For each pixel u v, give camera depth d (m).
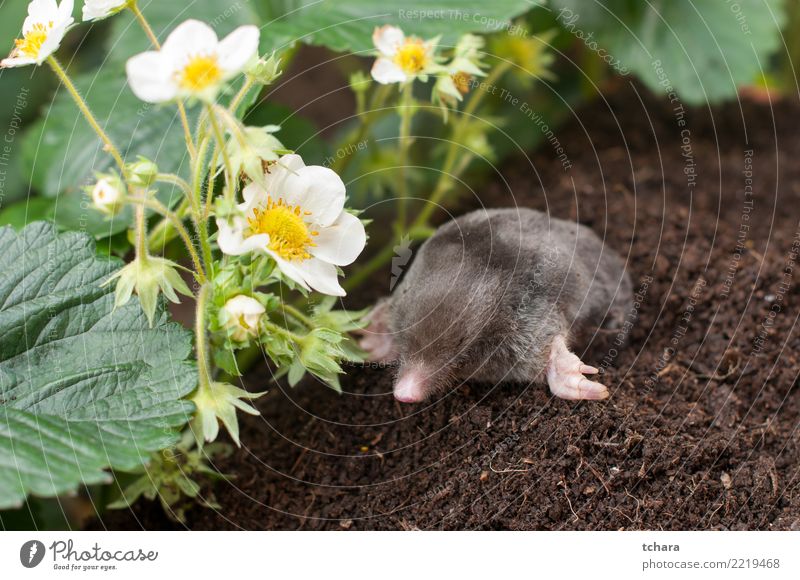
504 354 0.46
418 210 0.59
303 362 0.43
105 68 0.55
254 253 0.42
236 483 0.47
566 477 0.45
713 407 0.48
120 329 0.44
